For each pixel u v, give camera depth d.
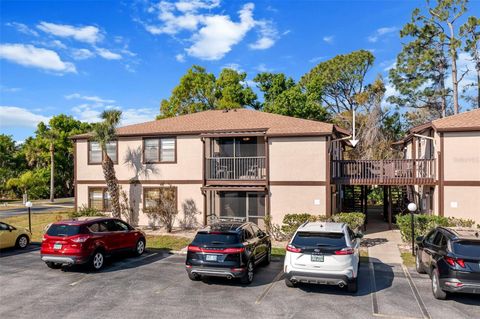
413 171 19.31
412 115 44.09
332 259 9.46
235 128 20.31
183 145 21.19
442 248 9.57
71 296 9.89
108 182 20.80
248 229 11.82
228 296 9.83
